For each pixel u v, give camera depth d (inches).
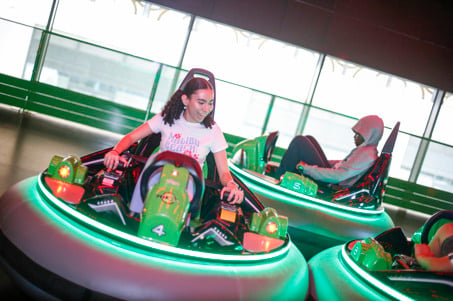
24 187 80.4
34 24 285.9
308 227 129.8
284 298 72.9
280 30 292.0
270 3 288.5
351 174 140.2
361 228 133.1
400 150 265.3
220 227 75.0
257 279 70.7
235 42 297.7
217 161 84.7
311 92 303.6
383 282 80.4
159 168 70.3
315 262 99.3
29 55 225.3
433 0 292.0
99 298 61.7
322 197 137.6
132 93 303.9
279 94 308.0
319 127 257.8
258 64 303.0
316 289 87.7
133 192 76.0
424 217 249.4
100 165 89.4
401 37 295.9
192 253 68.6
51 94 226.2
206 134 82.4
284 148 259.4
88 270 62.3
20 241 67.2
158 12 292.4
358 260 88.7
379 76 305.7
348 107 309.9
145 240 66.6
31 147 150.3
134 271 62.7
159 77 233.8
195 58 298.4
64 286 62.9
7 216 72.4
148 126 82.4
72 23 292.4
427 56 299.0
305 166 141.3
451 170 264.8
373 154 141.1
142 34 296.4
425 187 264.8
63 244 64.7
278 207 130.0
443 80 302.2
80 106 231.0
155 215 65.9
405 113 312.2
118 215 70.9
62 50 294.2
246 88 249.4
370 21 293.4
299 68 302.8
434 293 78.7
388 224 140.8
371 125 141.9
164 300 61.9
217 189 87.1
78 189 76.5
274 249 78.7
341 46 295.6
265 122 254.4
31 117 208.4
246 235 80.0
